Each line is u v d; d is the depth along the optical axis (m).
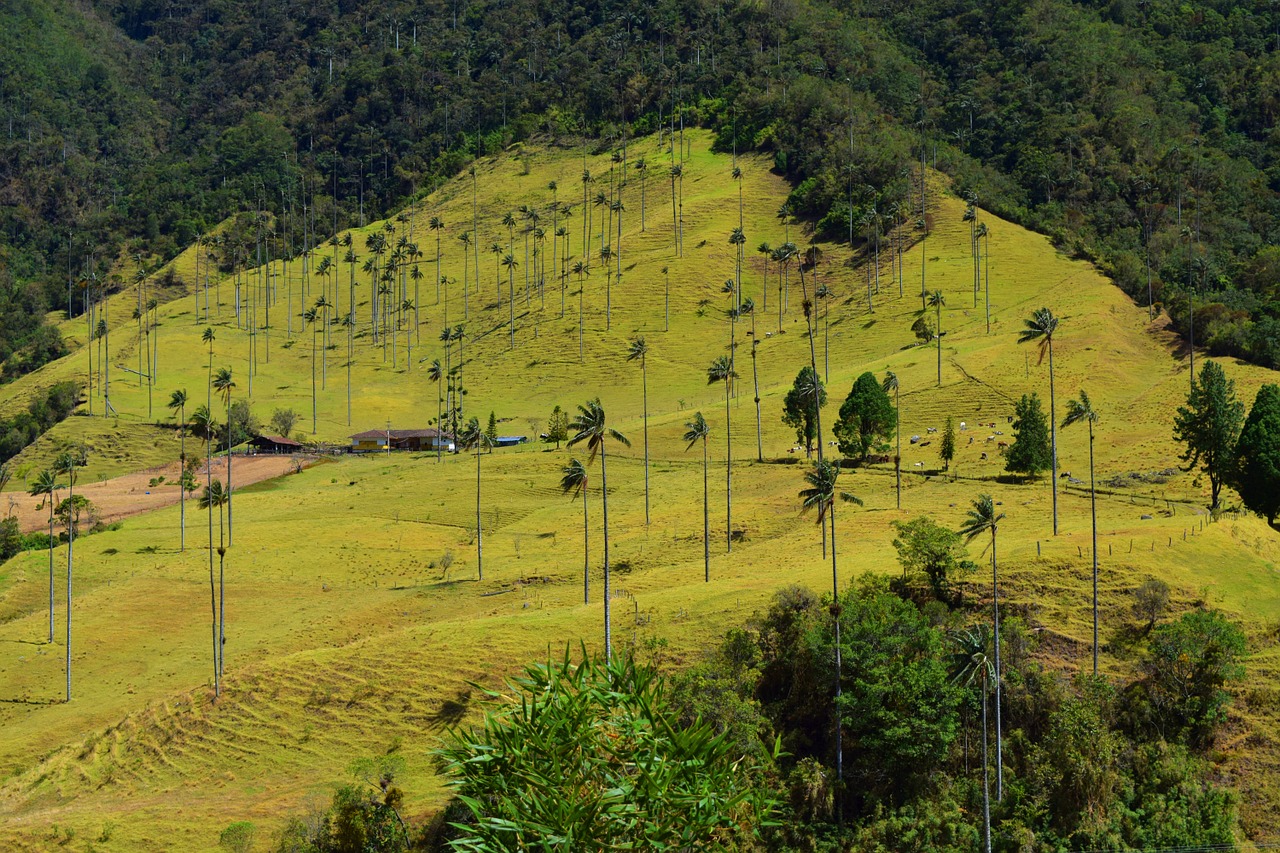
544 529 154.50
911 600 97.50
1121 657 91.00
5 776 103.12
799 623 93.44
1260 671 88.06
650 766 37.34
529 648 103.31
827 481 94.44
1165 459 148.38
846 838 80.44
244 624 129.38
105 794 96.69
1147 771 80.88
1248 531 108.56
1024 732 85.38
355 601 132.75
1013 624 92.69
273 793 91.62
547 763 37.44
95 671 121.44
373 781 90.00
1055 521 115.50
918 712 83.50
